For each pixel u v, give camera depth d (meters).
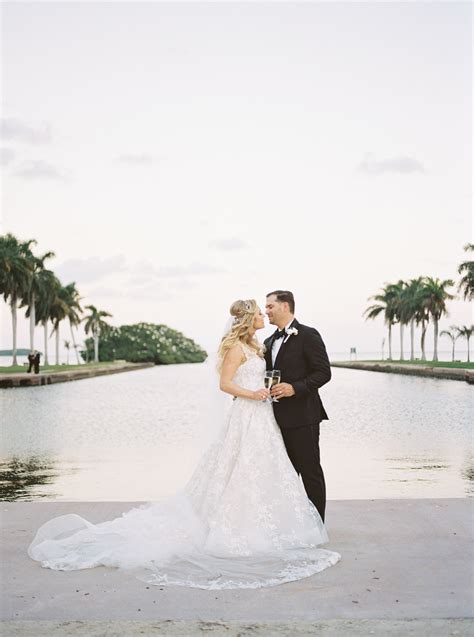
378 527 5.67
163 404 27.92
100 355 130.38
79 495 9.20
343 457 12.80
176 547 4.89
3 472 11.27
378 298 90.94
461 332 78.06
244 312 5.39
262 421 5.29
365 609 3.97
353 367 89.00
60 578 4.54
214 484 5.16
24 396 33.66
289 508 5.09
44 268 69.56
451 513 6.09
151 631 3.67
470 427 18.12
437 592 4.23
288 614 3.91
